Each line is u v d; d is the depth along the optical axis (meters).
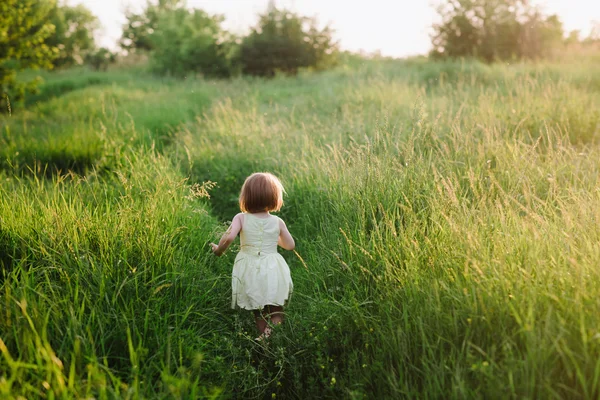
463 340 2.75
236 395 3.01
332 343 3.23
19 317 2.71
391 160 5.29
